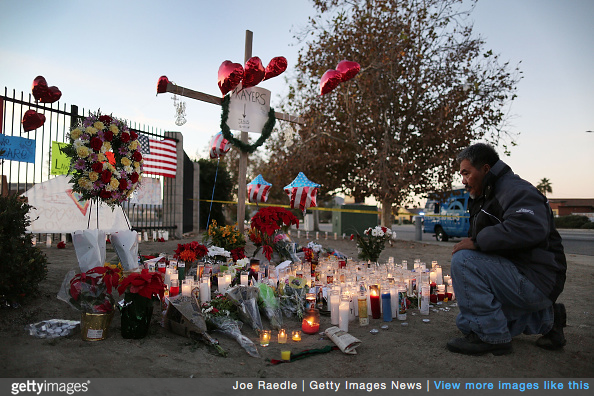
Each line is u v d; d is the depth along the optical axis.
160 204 12.47
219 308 3.96
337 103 16.56
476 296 3.25
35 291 4.02
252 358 3.15
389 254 10.76
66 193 9.16
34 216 8.62
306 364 3.07
